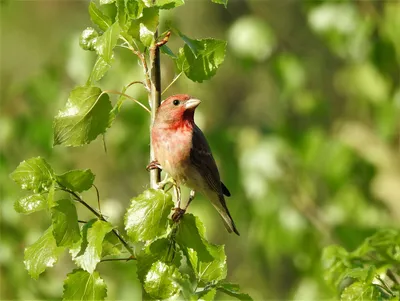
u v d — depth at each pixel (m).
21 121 14.24
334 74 17.80
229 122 16.34
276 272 16.67
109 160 15.03
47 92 14.59
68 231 6.49
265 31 14.95
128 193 15.25
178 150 8.38
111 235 6.72
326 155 14.98
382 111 15.34
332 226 14.82
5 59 17.44
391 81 15.22
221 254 6.64
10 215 13.17
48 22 17.67
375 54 14.86
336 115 17.67
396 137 16.45
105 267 13.26
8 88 14.94
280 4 17.36
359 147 17.06
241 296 6.58
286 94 15.37
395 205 16.73
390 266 7.89
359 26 14.77
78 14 17.73
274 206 14.71
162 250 6.55
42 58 17.55
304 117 15.98
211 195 9.02
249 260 16.73
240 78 17.58
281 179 14.72
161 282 6.46
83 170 6.67
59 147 14.48
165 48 6.93
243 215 14.95
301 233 14.73
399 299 6.95
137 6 6.51
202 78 7.08
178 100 8.44
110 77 13.31
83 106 6.95
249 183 14.45
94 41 6.95
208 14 16.84
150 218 6.48
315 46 17.70
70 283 6.58
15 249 13.07
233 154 14.49
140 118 13.68
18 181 6.62
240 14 16.88
